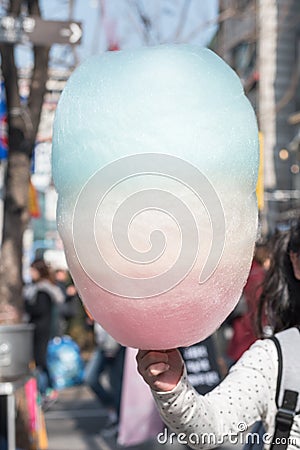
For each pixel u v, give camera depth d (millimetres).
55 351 10594
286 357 2336
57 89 8883
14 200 6836
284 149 21703
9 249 6809
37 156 12617
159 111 1582
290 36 21141
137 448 7480
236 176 1636
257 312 2936
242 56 22266
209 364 6012
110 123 1591
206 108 1612
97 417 9539
